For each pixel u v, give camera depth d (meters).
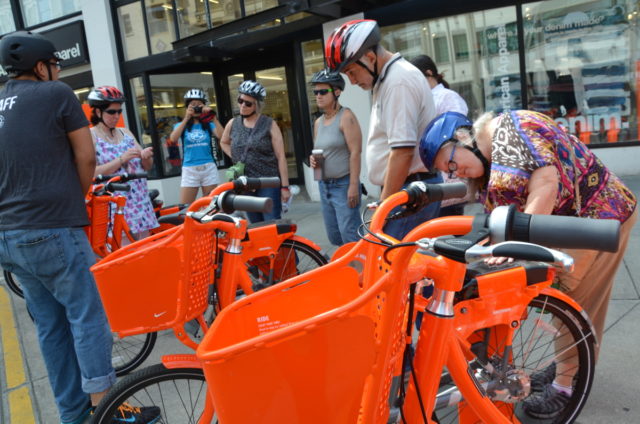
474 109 7.47
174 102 9.94
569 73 7.07
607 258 2.12
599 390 2.46
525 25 7.06
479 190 2.15
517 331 2.27
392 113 2.50
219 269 2.08
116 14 9.73
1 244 2.36
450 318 1.56
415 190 1.57
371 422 1.39
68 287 2.39
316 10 6.60
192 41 8.03
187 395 2.60
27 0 10.59
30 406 3.02
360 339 1.32
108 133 4.07
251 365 1.22
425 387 1.58
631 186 6.20
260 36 8.05
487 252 1.17
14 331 4.21
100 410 1.92
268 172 4.46
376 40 2.52
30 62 2.37
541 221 1.11
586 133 7.18
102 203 3.51
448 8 7.24
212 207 1.94
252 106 4.38
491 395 1.94
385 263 1.44
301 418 1.29
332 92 3.84
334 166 3.91
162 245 1.89
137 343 3.41
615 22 6.78
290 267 3.45
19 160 2.29
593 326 2.15
